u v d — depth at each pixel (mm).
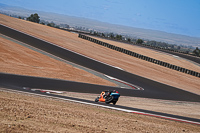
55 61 72250
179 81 85500
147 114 25031
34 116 13414
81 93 42844
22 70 54750
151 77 81500
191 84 84688
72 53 92188
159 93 58938
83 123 13680
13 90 30656
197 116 35625
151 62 112938
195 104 51469
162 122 20062
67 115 15672
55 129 11039
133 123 16656
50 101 23359
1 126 9930
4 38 86938
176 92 65062
